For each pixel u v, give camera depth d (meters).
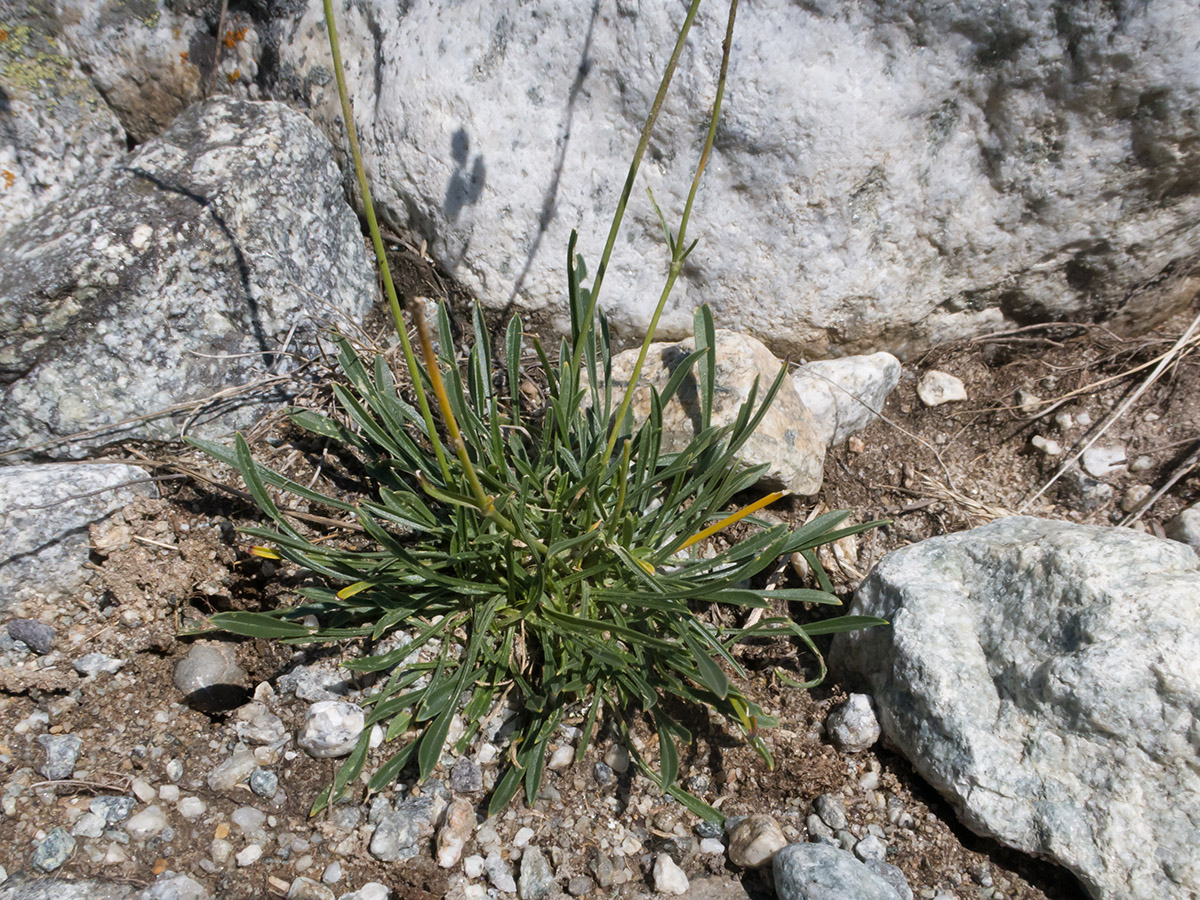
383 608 0.30
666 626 0.32
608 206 0.37
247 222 0.36
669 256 0.38
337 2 0.38
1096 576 0.28
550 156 0.37
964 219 0.37
